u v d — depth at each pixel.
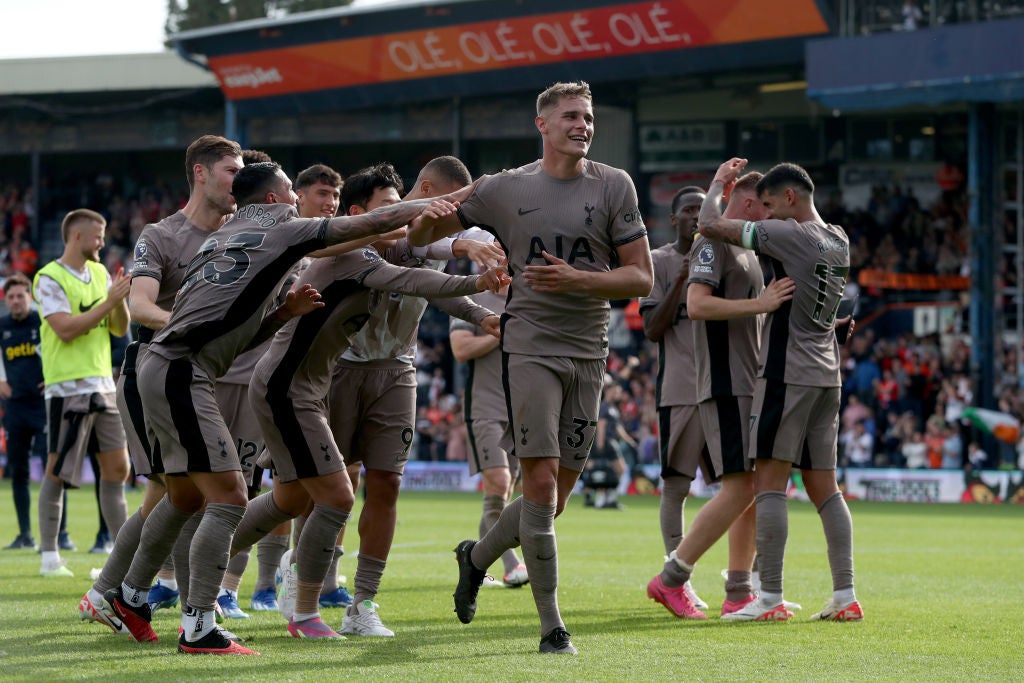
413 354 8.45
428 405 38.09
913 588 11.05
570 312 7.18
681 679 6.27
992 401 30.14
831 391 8.69
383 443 8.23
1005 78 27.61
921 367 32.25
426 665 6.62
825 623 8.58
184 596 8.29
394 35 34.97
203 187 8.20
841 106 29.77
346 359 8.28
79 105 44.19
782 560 8.73
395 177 8.26
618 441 24.92
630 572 12.43
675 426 9.82
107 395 11.44
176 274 8.15
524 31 33.06
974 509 25.08
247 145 40.53
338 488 7.68
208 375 7.14
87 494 27.53
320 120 40.19
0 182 48.34
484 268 7.19
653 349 34.78
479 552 7.79
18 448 14.44
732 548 9.16
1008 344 33.78
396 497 8.23
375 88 36.25
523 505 7.22
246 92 38.12
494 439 11.20
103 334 11.57
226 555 7.05
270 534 9.39
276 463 7.81
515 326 7.22
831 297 8.65
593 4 31.66
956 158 36.47
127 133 43.94
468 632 8.05
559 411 7.24
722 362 8.92
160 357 7.07
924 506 26.22
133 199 47.00
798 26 29.66
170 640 7.53
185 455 7.00
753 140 38.03
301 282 7.63
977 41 27.83
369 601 8.02
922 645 7.57
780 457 8.57
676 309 9.73
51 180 47.81
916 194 36.81
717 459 8.90
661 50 31.61
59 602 9.31
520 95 37.88
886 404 31.75
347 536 16.62
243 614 8.87
